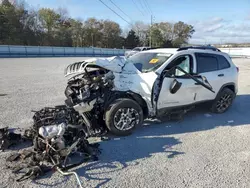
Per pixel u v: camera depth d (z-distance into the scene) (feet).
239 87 36.55
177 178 11.17
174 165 12.35
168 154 13.55
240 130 17.56
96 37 271.69
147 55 19.42
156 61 18.06
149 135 16.22
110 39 276.62
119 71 16.40
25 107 22.34
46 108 14.79
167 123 18.62
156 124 18.34
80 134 13.42
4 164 12.03
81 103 14.70
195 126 18.19
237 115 21.22
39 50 133.49
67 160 12.01
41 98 26.30
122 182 10.78
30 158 12.16
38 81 38.68
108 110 15.34
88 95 14.84
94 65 15.85
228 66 21.84
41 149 12.25
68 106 15.12
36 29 225.76
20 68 59.93
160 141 15.29
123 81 16.28
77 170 11.67
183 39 300.81
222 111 21.61
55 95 28.02
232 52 192.13
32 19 220.84
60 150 11.73
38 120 13.23
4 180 10.71
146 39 268.00
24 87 33.01
